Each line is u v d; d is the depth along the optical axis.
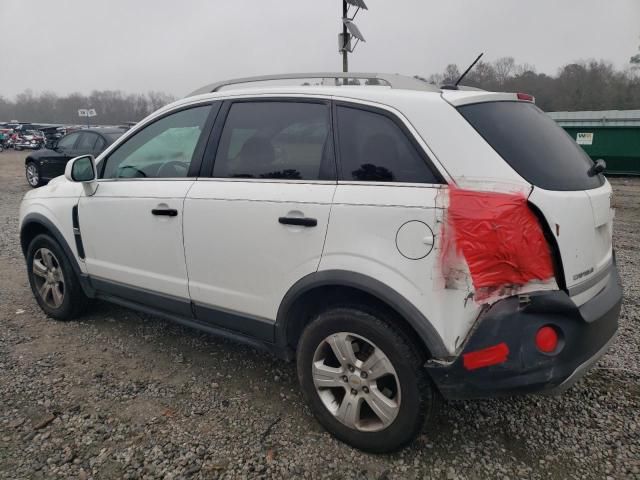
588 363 2.24
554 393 2.19
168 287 3.15
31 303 4.51
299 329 2.74
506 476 2.34
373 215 2.26
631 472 2.35
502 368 2.06
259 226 2.63
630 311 4.19
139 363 3.41
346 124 2.48
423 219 2.13
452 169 2.15
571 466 2.40
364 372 2.40
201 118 3.08
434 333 2.13
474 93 2.41
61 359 3.45
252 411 2.86
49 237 3.95
